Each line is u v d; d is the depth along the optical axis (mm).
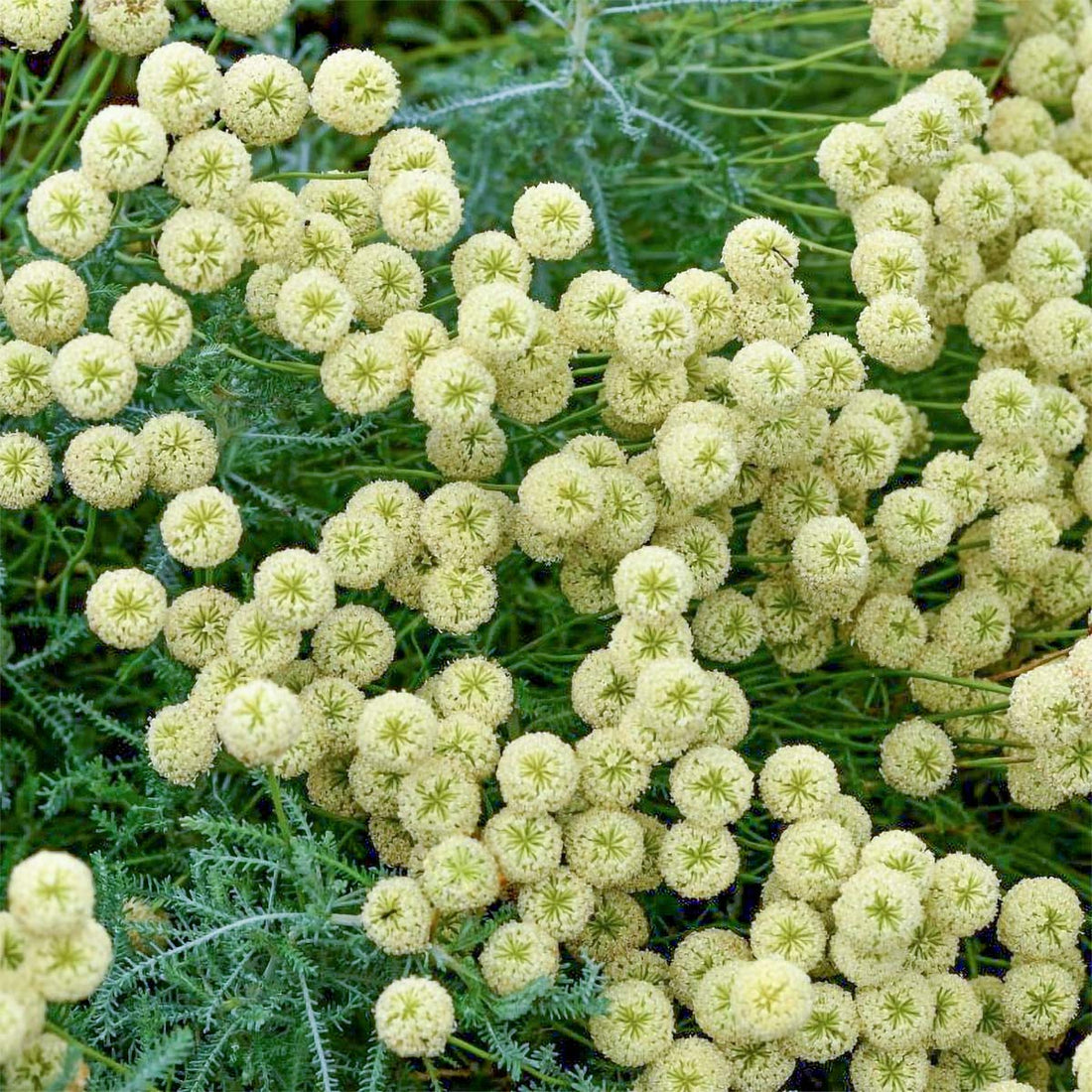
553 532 394
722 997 376
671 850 389
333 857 389
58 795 423
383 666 402
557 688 450
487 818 407
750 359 397
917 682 438
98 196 388
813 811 390
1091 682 388
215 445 408
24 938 343
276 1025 405
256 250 399
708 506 425
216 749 390
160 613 386
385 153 411
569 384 409
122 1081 373
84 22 407
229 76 398
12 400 392
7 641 447
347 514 400
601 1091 382
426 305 412
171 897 395
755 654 449
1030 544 426
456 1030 414
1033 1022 398
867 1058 388
